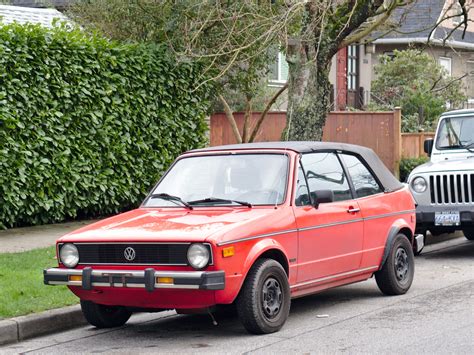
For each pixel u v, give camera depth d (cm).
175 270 859
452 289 1161
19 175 1558
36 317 950
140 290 870
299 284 955
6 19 2205
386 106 3069
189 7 1791
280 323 915
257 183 971
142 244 872
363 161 1103
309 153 1013
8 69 1555
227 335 913
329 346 843
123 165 1756
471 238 1711
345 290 1182
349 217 1027
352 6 1623
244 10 1814
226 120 2414
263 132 2416
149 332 953
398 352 811
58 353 863
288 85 1684
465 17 1784
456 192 1465
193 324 988
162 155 1839
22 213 1603
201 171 1010
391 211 1110
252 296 882
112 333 955
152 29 1922
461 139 1616
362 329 920
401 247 1128
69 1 2225
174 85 1861
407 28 3594
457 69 3916
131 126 1772
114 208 1770
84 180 1678
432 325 927
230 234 862
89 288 888
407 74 3219
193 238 851
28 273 1148
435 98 3048
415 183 1493
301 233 948
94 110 1700
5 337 914
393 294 1119
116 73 1747
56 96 1633
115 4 1939
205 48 1902
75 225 1650
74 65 1656
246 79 2062
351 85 3412
